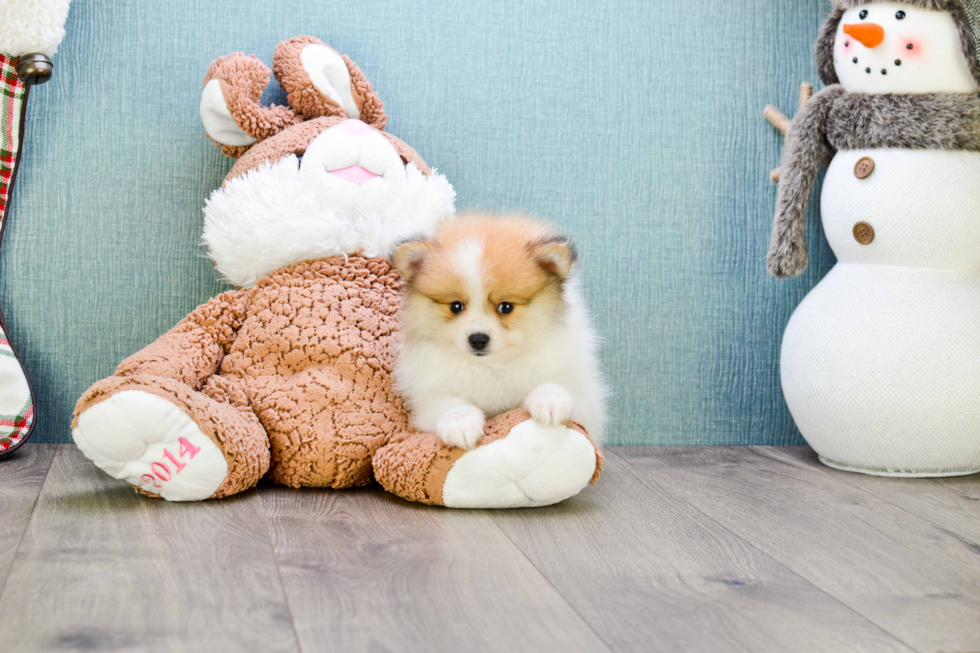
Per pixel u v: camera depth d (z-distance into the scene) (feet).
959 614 3.19
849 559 3.79
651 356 6.27
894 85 5.24
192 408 4.21
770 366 6.40
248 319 5.11
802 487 5.09
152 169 5.73
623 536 4.05
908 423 5.19
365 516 4.24
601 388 5.05
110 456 4.11
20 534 3.76
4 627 2.83
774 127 6.32
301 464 4.64
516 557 3.69
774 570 3.63
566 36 6.09
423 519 4.22
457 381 4.55
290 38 5.64
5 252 5.60
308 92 5.42
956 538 4.13
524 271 4.29
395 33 5.91
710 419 6.36
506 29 6.03
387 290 5.23
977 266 5.33
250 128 5.32
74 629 2.83
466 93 6.01
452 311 4.33
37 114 5.59
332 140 5.19
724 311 6.33
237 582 3.28
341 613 3.02
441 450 4.33
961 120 5.06
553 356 4.50
